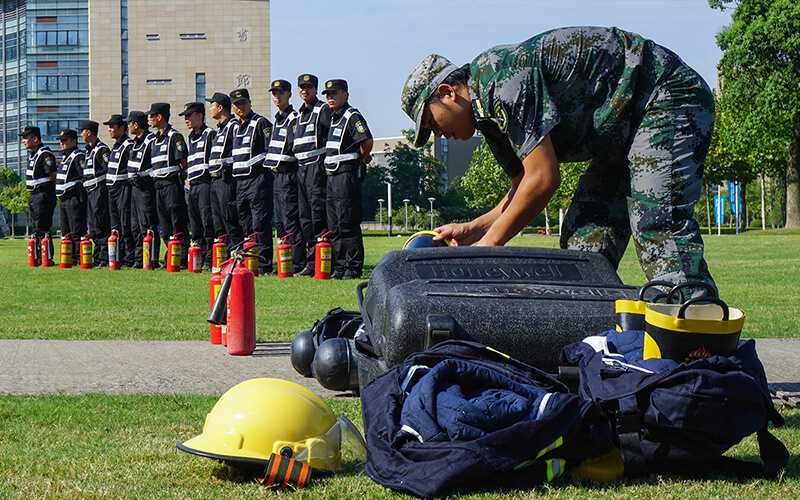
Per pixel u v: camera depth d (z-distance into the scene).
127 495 2.69
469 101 4.02
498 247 3.93
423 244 4.30
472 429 2.71
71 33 95.38
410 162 107.12
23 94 97.44
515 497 2.59
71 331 7.44
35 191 18.73
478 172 63.41
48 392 4.69
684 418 2.66
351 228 13.59
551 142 3.88
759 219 90.94
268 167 14.50
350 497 2.66
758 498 2.59
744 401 2.69
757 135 42.97
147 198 16.80
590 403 2.78
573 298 3.51
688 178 3.83
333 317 5.20
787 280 12.62
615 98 3.83
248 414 2.97
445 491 2.60
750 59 40.78
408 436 2.79
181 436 3.55
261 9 88.12
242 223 15.09
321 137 13.95
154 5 88.00
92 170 18.28
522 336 3.31
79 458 3.16
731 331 2.78
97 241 18.62
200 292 11.42
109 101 88.25
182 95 88.06
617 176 4.31
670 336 2.80
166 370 5.48
